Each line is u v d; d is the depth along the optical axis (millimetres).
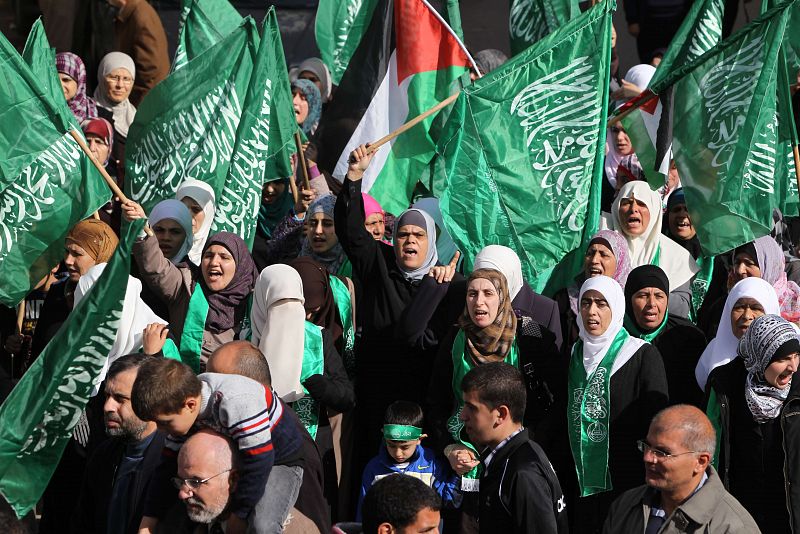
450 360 23172
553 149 27438
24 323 27906
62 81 34406
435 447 23172
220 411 17125
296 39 46406
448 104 28812
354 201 25641
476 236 27328
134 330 24125
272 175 29734
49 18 42781
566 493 22953
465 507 22000
